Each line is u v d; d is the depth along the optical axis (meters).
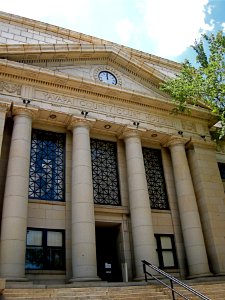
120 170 17.44
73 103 16.64
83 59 18.33
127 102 18.16
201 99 18.50
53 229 14.46
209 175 18.47
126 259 15.26
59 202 15.12
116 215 16.11
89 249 13.29
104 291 10.20
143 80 19.67
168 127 18.84
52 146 16.61
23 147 14.12
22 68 15.41
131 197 16.03
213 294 11.01
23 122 14.76
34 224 14.16
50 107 15.86
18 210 12.73
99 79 18.31
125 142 17.55
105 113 17.22
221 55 16.22
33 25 19.17
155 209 17.31
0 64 14.98
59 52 17.11
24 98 15.40
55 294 9.55
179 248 16.64
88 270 12.84
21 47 15.87
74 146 15.73
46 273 13.41
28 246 13.68
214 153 19.58
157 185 18.33
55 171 16.02
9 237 12.15
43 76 16.00
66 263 13.86
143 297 10.02
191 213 16.75
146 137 18.62
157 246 16.38
